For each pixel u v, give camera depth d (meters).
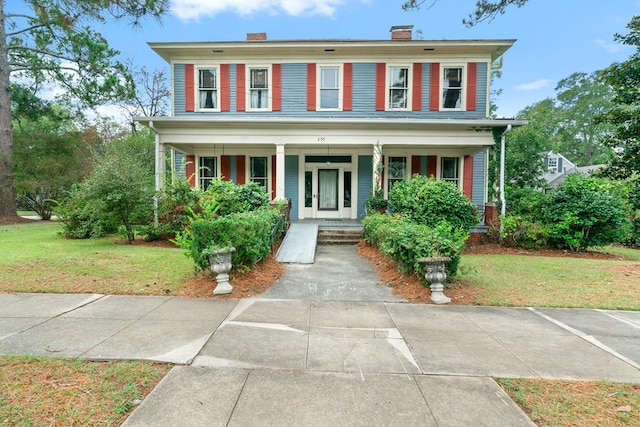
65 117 18.66
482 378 2.88
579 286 5.88
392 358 3.22
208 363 3.04
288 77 13.82
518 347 3.52
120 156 10.19
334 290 5.56
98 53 16.20
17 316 4.17
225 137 11.45
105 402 2.43
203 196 9.74
